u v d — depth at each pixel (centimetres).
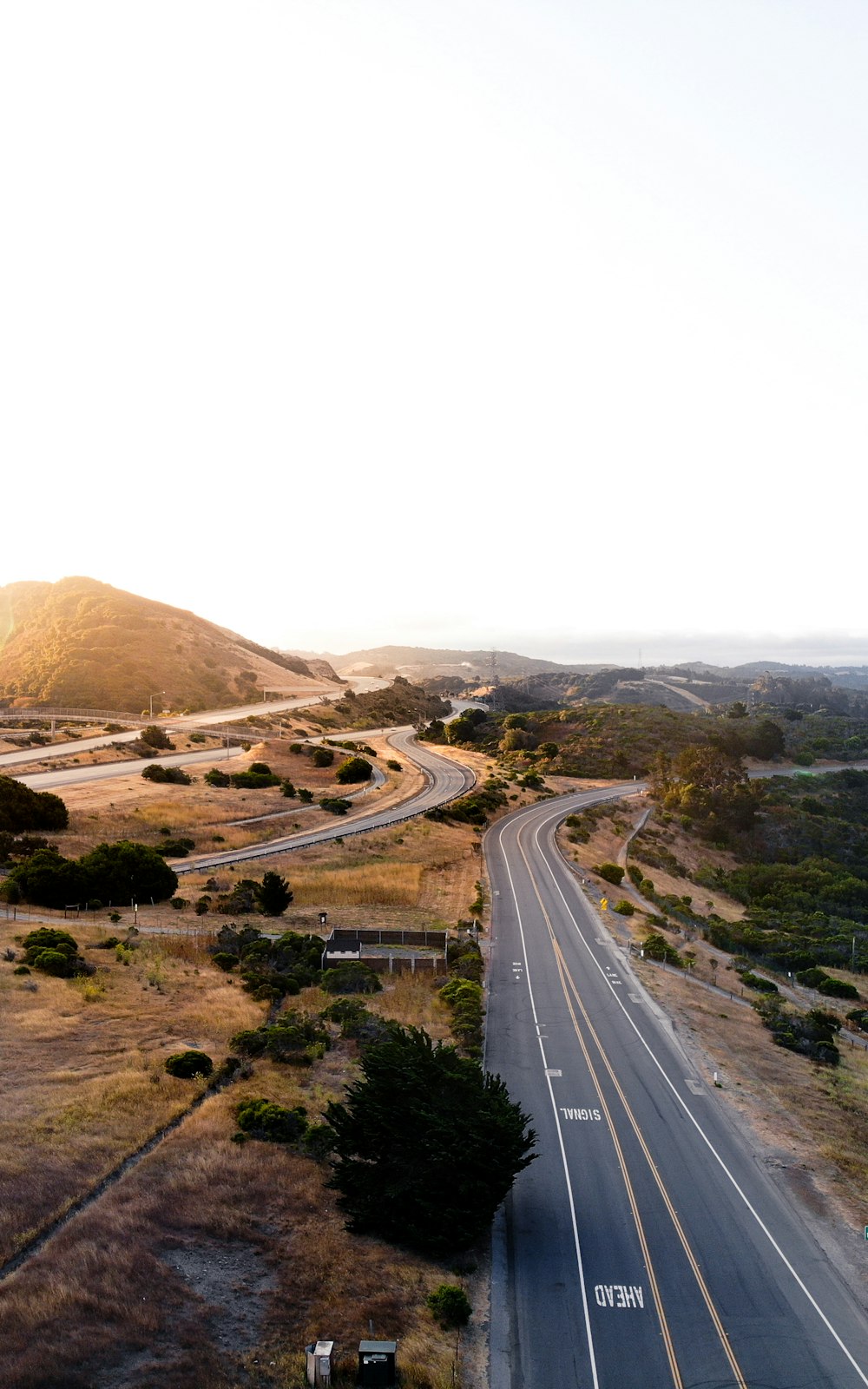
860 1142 4259
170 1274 2559
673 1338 2788
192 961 5575
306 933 6675
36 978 4684
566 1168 3778
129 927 6088
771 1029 5903
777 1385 2608
